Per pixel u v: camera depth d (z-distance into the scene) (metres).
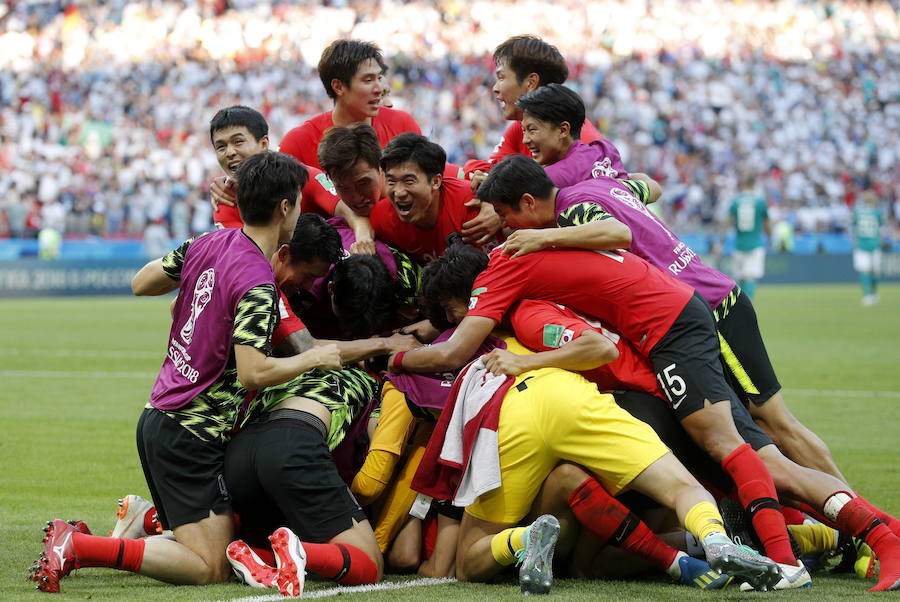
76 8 137.62
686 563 15.62
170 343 16.39
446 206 19.27
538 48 22.55
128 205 107.50
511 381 16.00
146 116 122.62
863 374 43.72
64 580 15.92
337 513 15.72
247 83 130.50
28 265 97.44
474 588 15.48
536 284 16.84
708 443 16.27
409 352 16.88
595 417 15.43
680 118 134.62
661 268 18.23
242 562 15.17
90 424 31.88
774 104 142.00
